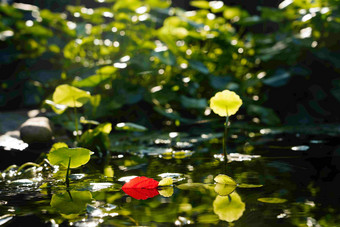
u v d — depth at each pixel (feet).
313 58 13.80
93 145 7.55
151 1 14.03
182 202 3.43
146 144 8.63
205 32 13.93
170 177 4.45
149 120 12.71
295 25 15.48
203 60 13.92
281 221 2.78
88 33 14.87
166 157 6.66
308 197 3.54
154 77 13.93
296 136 9.18
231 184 4.19
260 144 7.98
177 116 11.43
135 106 12.97
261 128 11.02
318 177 4.54
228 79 13.65
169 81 13.32
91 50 15.38
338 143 7.73
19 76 15.78
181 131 11.35
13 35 15.34
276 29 18.15
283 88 13.53
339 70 13.37
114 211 3.14
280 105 13.46
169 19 13.05
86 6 19.53
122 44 14.93
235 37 14.99
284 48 13.91
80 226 2.73
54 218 2.96
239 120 13.07
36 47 15.90
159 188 4.10
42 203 3.49
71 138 9.29
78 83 9.77
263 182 4.30
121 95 12.71
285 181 4.33
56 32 17.56
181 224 2.73
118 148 8.04
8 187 4.30
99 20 15.37
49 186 4.33
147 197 3.66
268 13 14.99
